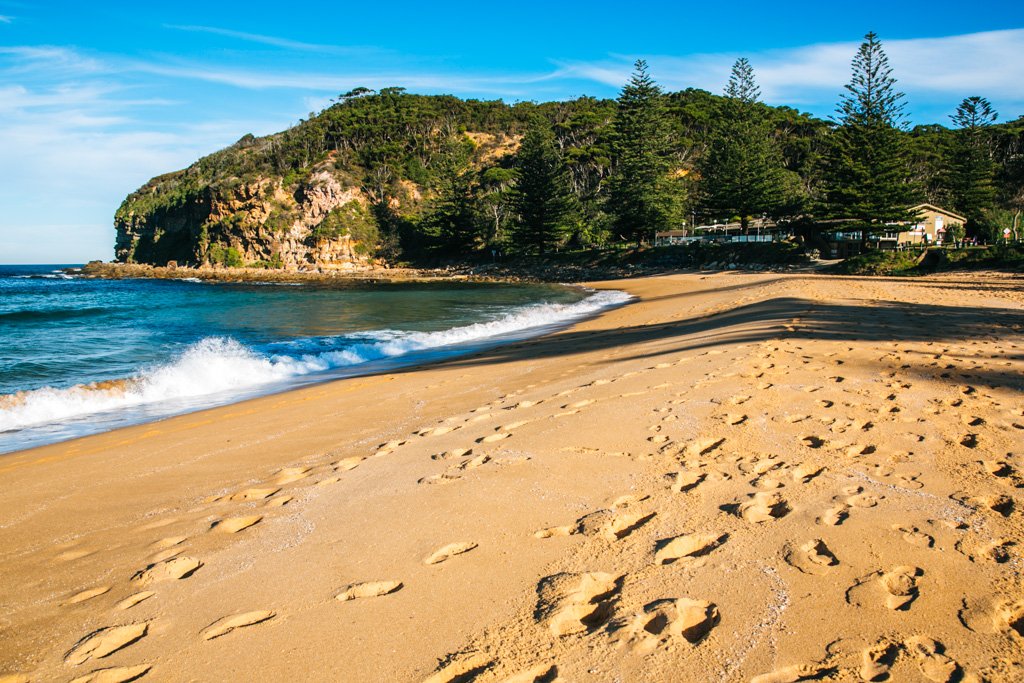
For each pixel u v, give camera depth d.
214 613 2.43
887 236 41.72
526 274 57.53
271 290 44.41
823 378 6.07
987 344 7.96
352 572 2.68
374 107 110.00
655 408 5.16
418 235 79.19
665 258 48.84
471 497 3.42
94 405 7.91
